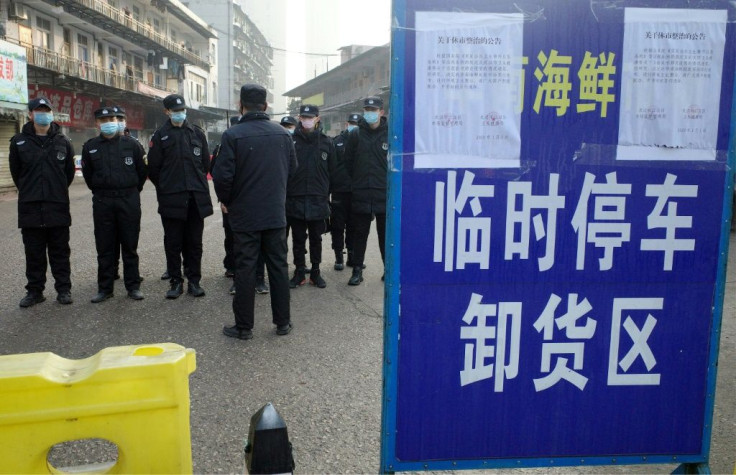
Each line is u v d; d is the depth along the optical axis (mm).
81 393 1832
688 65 2027
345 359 4117
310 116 5852
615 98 2020
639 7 1993
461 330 2074
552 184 2035
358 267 6328
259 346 4367
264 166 4348
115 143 5438
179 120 5465
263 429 1724
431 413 2102
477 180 2012
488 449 2135
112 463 2012
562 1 1969
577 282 2086
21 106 16812
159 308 5352
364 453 2893
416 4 1931
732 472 2732
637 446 2178
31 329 4730
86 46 28688
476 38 1955
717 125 2059
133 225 5562
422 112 1970
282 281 4562
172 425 1907
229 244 6410
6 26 21750
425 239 2023
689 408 2174
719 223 2100
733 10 2021
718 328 2145
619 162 2047
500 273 2059
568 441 2154
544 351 2109
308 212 5961
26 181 5191
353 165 6121
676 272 2109
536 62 1982
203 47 49406
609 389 2145
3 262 7270
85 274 6668
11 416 1795
